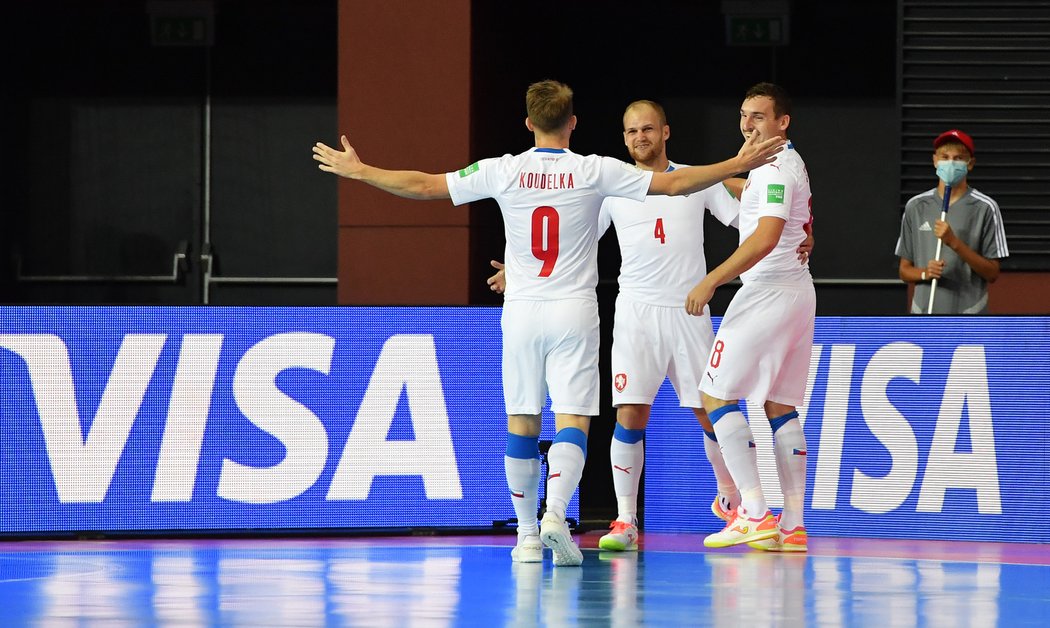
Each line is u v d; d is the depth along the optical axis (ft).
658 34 102.01
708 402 63.16
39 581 51.13
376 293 88.07
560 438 56.08
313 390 68.49
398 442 68.59
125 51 106.22
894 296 99.96
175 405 67.97
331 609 43.65
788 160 61.31
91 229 106.83
